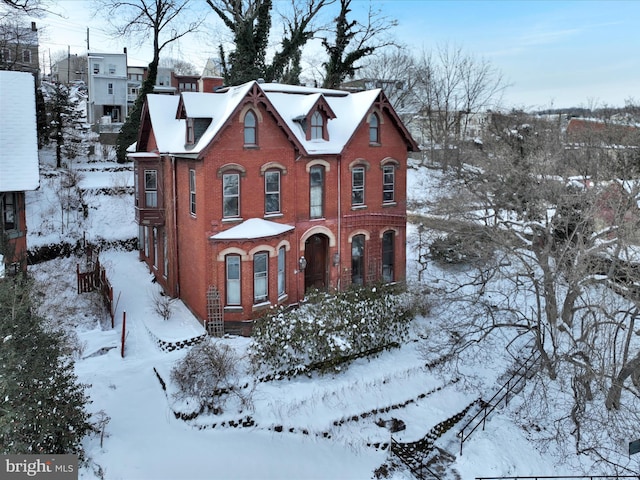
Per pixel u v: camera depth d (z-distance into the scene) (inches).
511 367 969.5
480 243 1039.6
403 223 1130.0
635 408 826.8
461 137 2353.6
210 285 880.3
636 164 1159.6
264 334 783.7
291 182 945.5
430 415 797.2
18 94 882.1
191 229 929.5
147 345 860.0
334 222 1019.3
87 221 1336.1
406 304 958.4
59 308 957.2
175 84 1947.6
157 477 579.2
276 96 1006.4
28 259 1162.0
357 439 713.0
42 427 517.7
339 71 1695.4
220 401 702.5
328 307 836.6
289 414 714.2
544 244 1015.0
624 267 848.9
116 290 1079.6
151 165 1042.1
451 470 714.8
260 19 1599.4
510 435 802.8
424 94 2613.2
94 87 2699.3
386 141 1080.2
